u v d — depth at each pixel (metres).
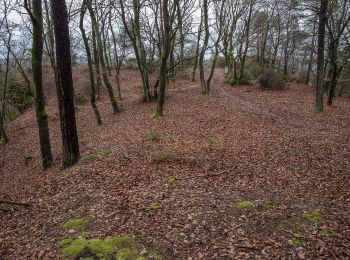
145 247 5.28
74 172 9.53
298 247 5.11
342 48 24.12
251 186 7.88
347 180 8.12
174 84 31.50
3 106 19.20
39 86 11.58
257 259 4.86
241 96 24.44
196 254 5.08
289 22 35.62
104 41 33.53
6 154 17.12
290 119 16.05
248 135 12.88
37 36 10.87
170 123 15.55
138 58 21.98
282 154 10.42
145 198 7.16
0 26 15.60
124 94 28.39
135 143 12.33
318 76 17.64
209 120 15.90
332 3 18.52
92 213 6.60
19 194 9.30
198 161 9.79
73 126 10.59
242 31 31.84
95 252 5.07
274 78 28.73
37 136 19.06
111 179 8.58
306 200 6.98
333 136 12.41
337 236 5.36
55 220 6.56
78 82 32.31
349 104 22.30
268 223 5.92
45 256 5.20
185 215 6.29
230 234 5.59
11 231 6.46
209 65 50.88
